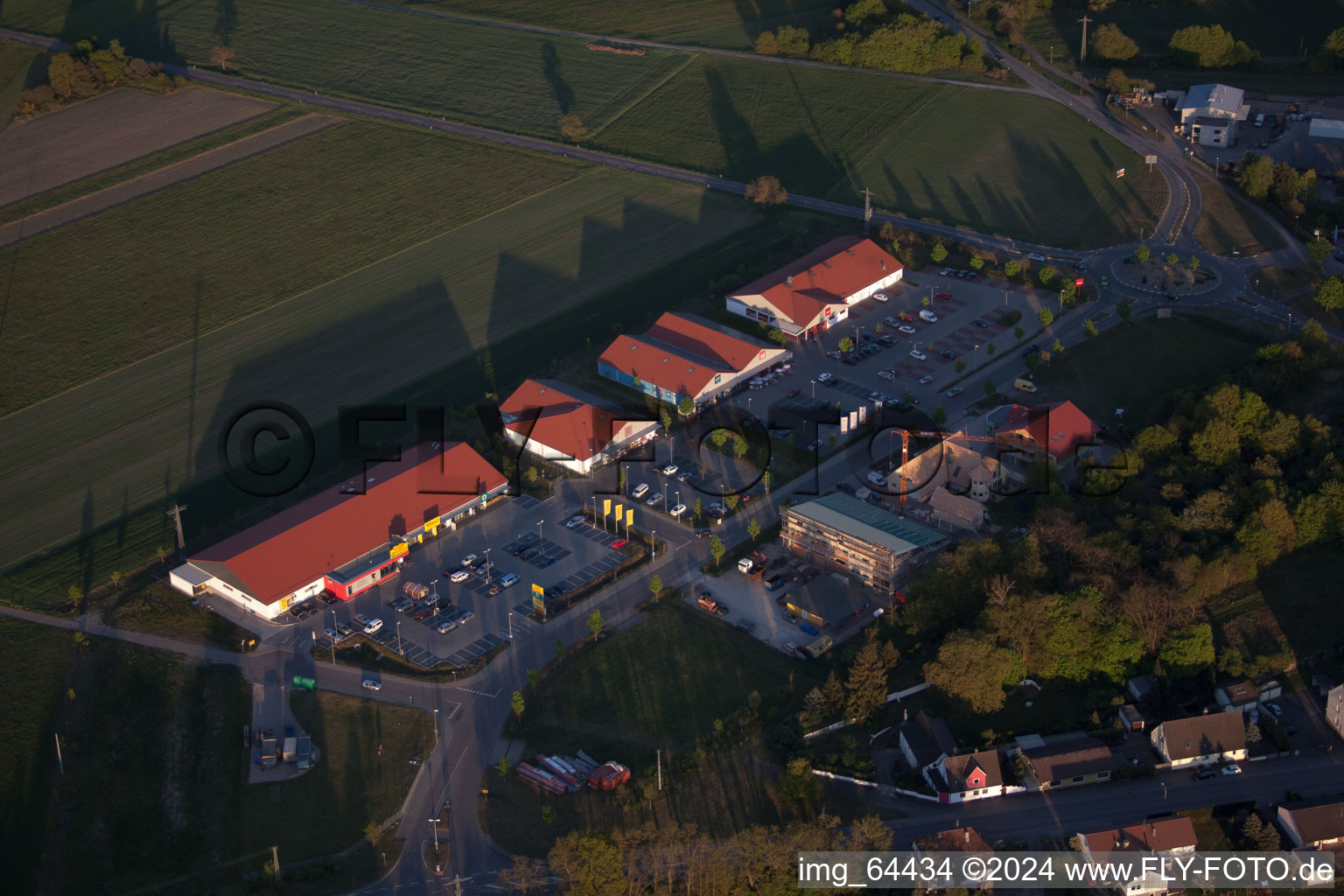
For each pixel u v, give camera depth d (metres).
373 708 181.38
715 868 147.62
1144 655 179.75
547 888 152.50
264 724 178.62
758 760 170.00
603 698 181.75
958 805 162.88
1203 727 166.75
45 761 172.88
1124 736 171.25
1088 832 153.62
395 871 156.88
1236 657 177.88
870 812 162.12
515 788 167.88
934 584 186.62
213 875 157.00
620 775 166.75
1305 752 168.50
